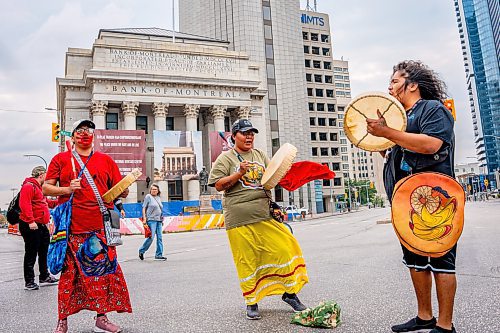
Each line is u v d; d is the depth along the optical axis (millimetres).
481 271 5473
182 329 3590
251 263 3955
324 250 9312
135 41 46312
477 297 4035
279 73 64812
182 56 47844
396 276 5473
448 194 2686
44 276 6867
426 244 2713
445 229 2680
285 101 64688
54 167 3732
